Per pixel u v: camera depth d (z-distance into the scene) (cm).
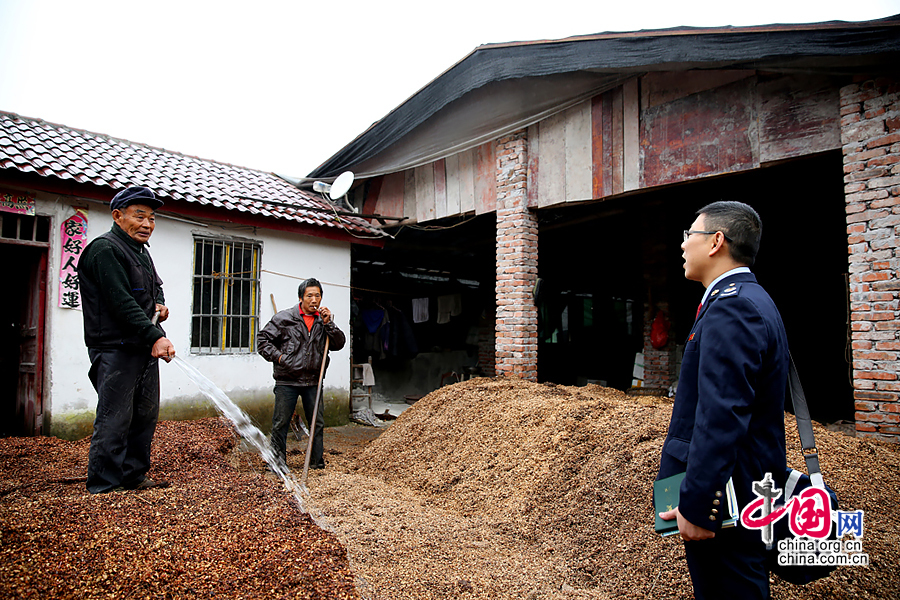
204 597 189
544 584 252
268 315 725
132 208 324
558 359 1223
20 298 581
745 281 174
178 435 489
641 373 912
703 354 161
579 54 553
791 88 471
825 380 873
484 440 450
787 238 867
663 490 175
